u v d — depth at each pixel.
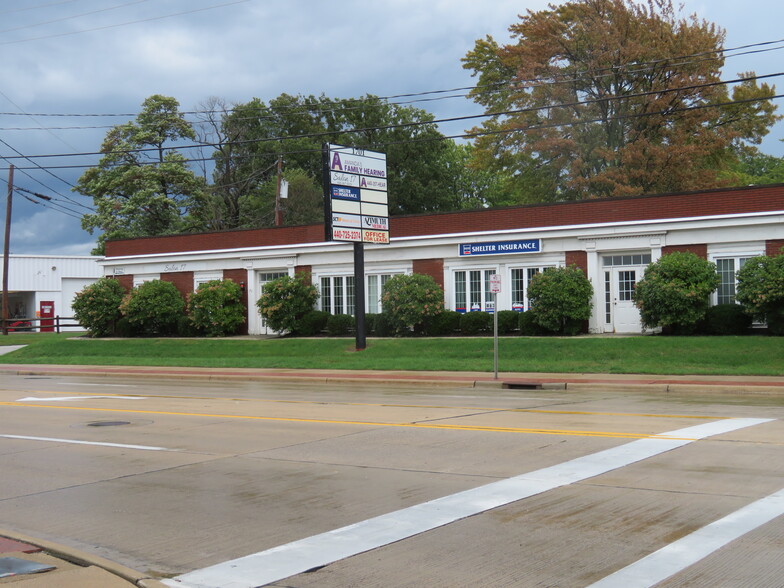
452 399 18.42
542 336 30.03
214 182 63.41
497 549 6.58
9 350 40.81
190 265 40.81
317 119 69.94
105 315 40.91
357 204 30.25
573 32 41.69
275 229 38.34
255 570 6.25
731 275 27.73
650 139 41.25
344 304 36.34
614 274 30.25
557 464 9.88
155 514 8.09
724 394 19.16
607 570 5.99
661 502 7.90
